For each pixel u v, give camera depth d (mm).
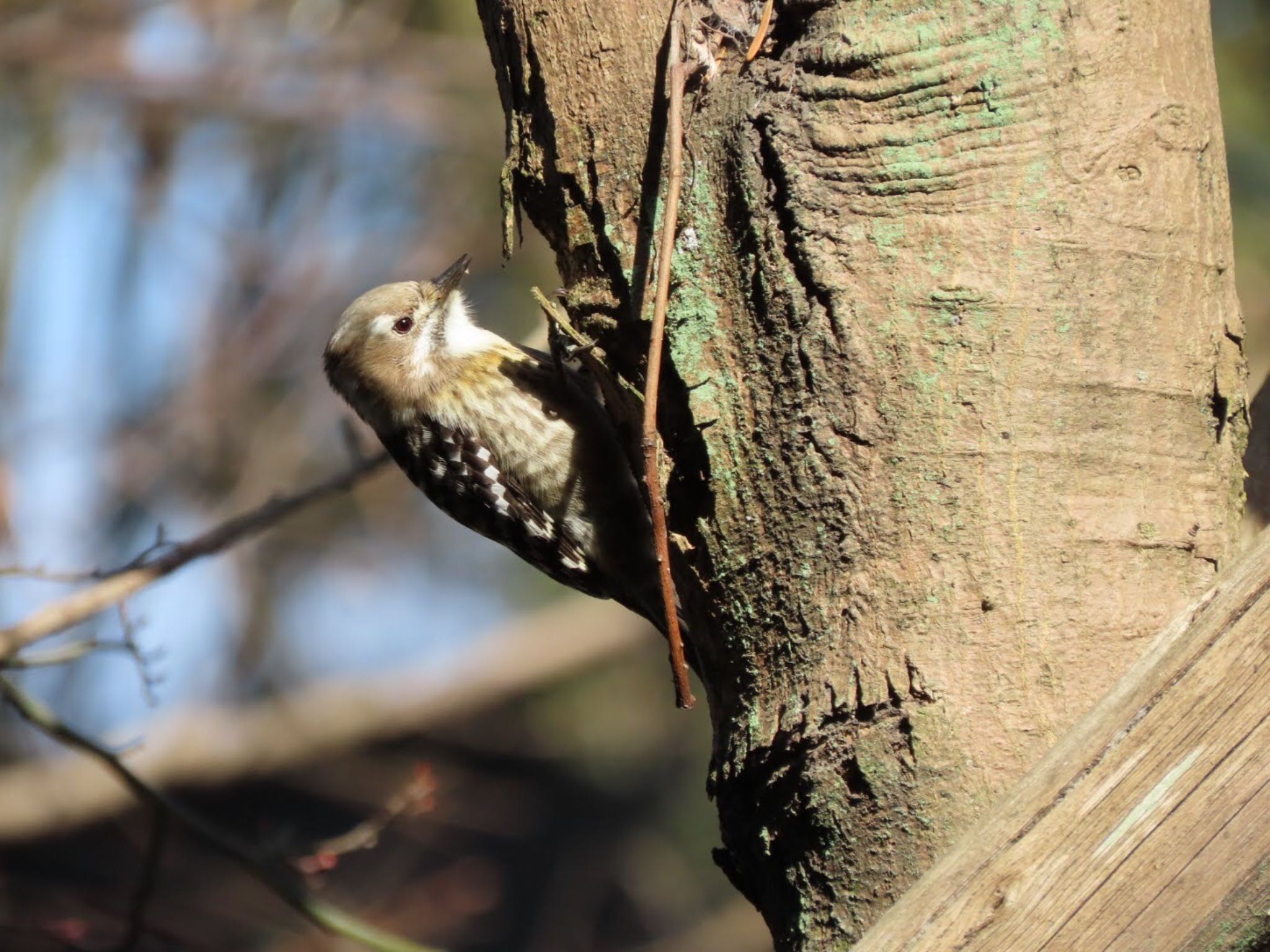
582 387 10406
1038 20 5770
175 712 20312
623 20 6355
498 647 20844
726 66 6262
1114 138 5758
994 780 5398
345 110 17062
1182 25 5973
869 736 5531
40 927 12344
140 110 16906
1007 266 5703
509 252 6766
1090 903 5082
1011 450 5641
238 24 16859
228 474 17844
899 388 5707
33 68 16500
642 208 6301
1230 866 5027
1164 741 5129
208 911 15953
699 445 6098
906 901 5195
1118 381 5699
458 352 10758
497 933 24500
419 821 23094
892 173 5770
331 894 23250
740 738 5941
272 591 19594
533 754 23047
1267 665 5102
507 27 6695
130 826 22406
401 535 19484
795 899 5707
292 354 17984
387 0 17266
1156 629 5570
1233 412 5973
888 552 5660
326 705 20547
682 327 6066
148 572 10383
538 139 6633
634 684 22531
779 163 5887
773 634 5906
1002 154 5734
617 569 10422
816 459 5773
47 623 10070
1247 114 14492
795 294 5844
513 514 10531
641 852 23828
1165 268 5777
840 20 5914
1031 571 5582
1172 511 5703
